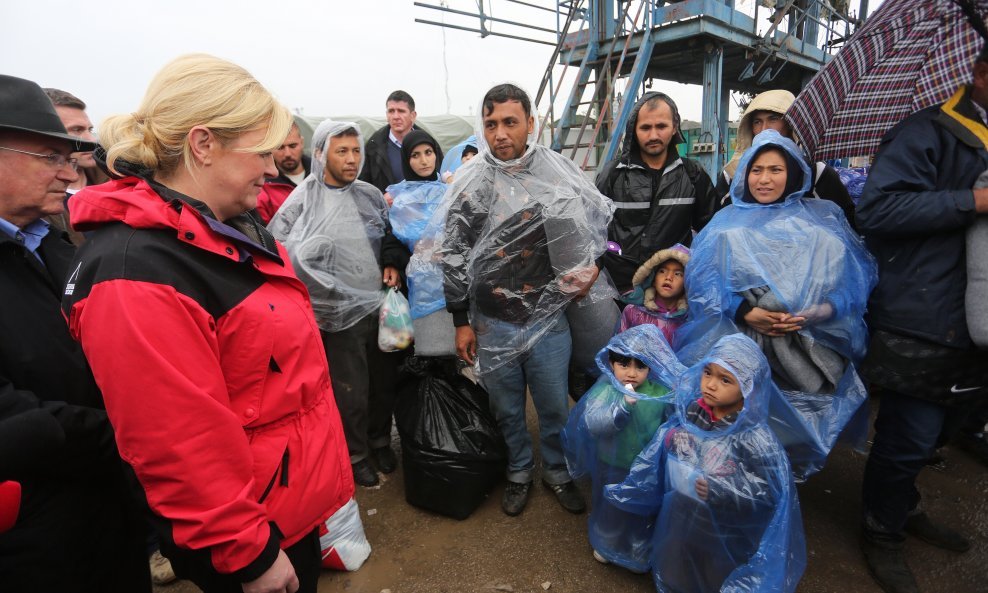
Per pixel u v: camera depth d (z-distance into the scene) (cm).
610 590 173
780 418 158
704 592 151
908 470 163
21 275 105
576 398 251
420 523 212
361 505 226
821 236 162
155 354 76
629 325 212
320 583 183
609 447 174
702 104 502
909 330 155
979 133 147
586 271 186
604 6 526
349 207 223
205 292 86
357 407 233
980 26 144
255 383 92
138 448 78
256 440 95
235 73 90
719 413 151
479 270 188
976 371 151
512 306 188
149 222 82
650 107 215
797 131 201
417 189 244
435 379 223
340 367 227
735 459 142
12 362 99
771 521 138
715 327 177
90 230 87
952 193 141
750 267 164
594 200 192
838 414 166
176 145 86
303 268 206
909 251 155
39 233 118
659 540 156
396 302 226
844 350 167
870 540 175
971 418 232
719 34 470
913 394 155
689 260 185
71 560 101
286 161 268
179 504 80
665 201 223
